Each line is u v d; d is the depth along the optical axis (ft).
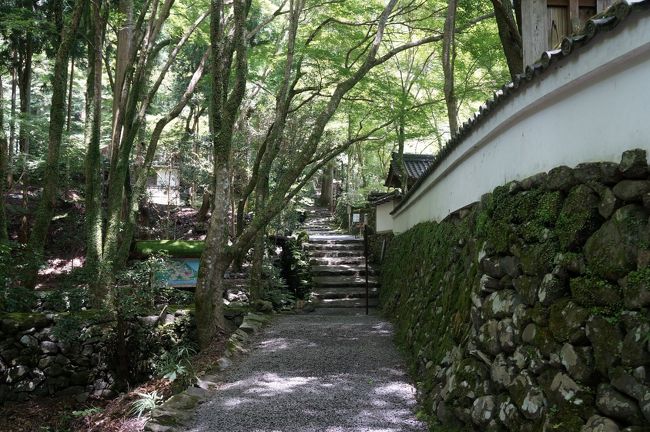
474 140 15.47
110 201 28.02
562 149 9.95
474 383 11.65
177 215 55.93
